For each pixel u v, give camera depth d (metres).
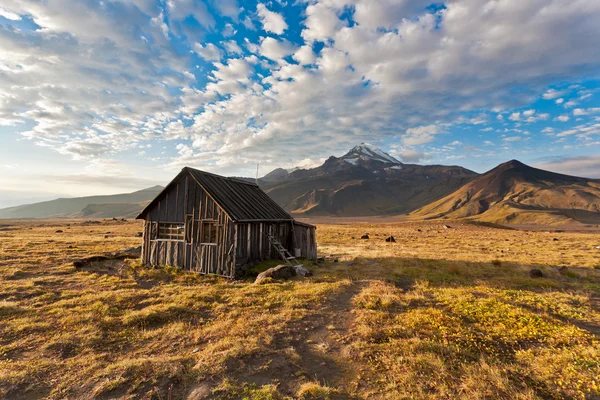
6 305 10.70
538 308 10.75
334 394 5.71
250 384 5.96
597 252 28.80
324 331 8.82
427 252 28.27
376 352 7.32
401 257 24.09
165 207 20.11
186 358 6.95
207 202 18.66
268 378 6.24
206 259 18.19
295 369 6.63
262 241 20.52
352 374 6.45
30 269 17.55
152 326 9.44
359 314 10.04
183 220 19.39
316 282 15.09
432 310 10.06
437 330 8.51
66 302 11.48
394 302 11.26
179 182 19.81
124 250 23.75
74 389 5.82
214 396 5.54
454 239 47.72
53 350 7.67
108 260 20.44
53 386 5.97
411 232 66.25
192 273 17.98
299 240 24.00
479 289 13.36
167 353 7.51
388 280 15.39
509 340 7.87
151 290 13.75
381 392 5.74
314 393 5.62
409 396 5.52
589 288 13.97
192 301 11.69
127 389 5.76
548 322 9.12
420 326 8.77
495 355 7.12
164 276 17.25
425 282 14.58
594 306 11.30
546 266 19.41
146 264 20.03
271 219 21.34
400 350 7.32
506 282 15.15
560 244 38.47
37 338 8.37
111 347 7.93
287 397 5.55
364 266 20.16
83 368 6.65
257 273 17.48
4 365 6.77
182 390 5.75
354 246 36.75
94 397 5.55
